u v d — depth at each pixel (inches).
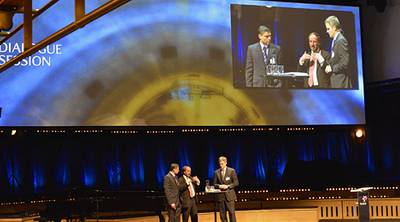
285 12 534.6
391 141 575.5
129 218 451.8
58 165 527.2
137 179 550.9
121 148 548.4
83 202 422.3
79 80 478.6
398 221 508.4
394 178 571.2
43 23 468.1
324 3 545.6
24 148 514.9
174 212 412.8
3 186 504.4
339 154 594.6
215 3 518.0
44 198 467.2
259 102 521.3
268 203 530.0
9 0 140.3
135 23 495.5
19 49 461.7
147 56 497.0
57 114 472.1
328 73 540.4
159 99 498.0
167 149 562.6
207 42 513.0
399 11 566.6
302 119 530.6
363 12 601.3
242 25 522.9
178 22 506.9
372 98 593.3
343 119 540.4
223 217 437.4
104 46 486.0
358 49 550.6
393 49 573.0
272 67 526.3
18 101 462.3
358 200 385.7
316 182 549.6
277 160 584.7
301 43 536.1
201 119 507.2
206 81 510.6
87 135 537.6
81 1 132.2
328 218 531.2
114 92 486.6
